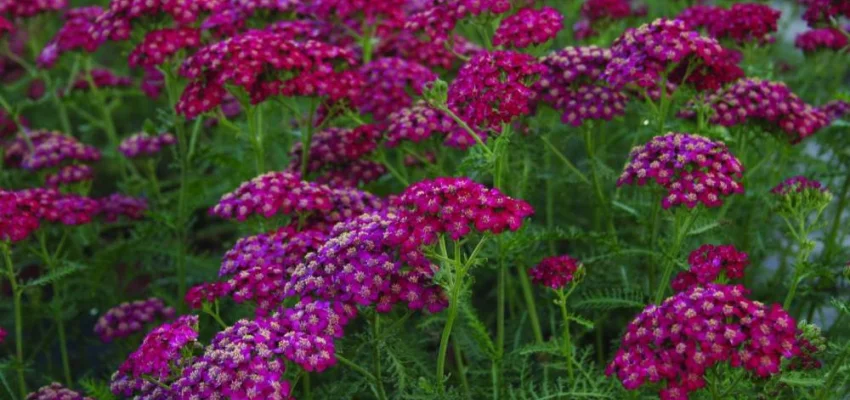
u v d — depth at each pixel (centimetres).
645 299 99
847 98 100
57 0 122
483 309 112
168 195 115
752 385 84
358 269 84
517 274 110
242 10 109
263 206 94
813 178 107
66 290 109
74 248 112
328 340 83
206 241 127
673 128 101
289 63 100
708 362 79
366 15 108
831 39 115
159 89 126
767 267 114
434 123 99
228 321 107
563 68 99
